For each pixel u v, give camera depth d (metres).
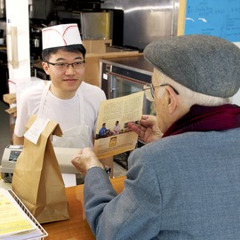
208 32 2.18
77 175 1.48
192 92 0.86
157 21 4.49
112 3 5.06
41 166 1.12
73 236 1.09
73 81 1.69
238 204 0.84
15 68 3.45
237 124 0.88
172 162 0.83
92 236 1.10
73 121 1.78
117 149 1.49
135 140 1.52
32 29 4.53
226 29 2.25
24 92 1.87
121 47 4.54
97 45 4.19
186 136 0.87
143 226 0.86
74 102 1.78
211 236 0.83
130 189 0.88
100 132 1.40
